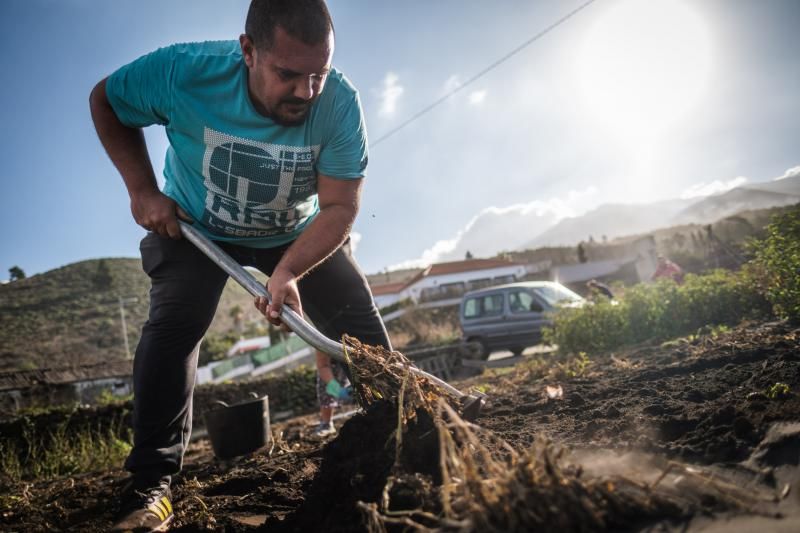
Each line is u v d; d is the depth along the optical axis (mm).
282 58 1814
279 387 11688
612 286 8234
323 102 2135
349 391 4816
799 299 4156
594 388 3074
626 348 6070
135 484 2098
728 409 1843
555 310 10242
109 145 2268
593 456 1754
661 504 1322
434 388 1855
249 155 2154
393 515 1453
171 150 2488
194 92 2076
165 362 2168
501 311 11133
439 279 43344
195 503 2363
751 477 1436
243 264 2584
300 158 2189
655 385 2721
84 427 8188
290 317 2033
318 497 1689
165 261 2213
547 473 1219
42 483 5086
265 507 2186
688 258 18219
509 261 45938
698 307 5930
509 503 1172
